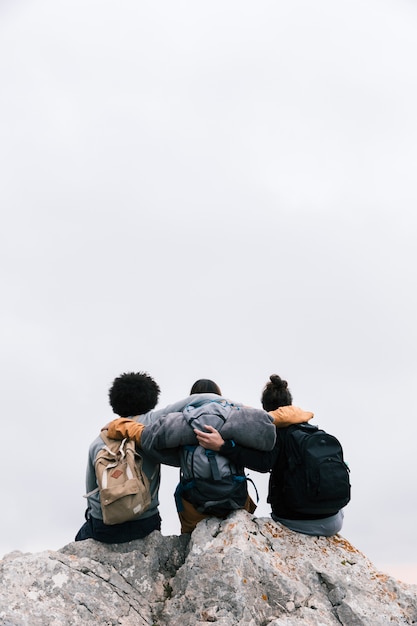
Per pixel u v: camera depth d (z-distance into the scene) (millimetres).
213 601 5898
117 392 6742
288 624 5773
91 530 6562
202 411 6359
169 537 6652
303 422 6641
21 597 5793
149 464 6484
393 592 6344
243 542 6164
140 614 6059
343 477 6344
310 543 6543
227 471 6293
